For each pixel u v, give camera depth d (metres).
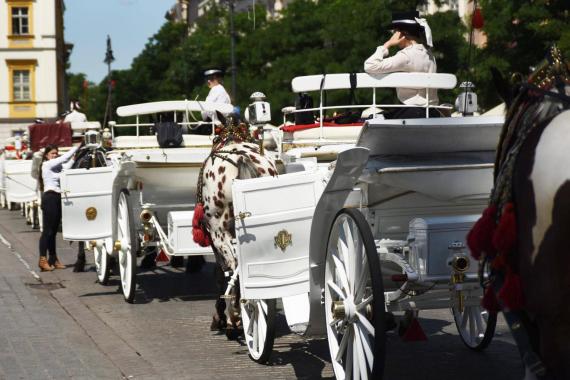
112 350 12.45
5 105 105.00
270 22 73.56
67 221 17.50
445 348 12.23
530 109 6.90
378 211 9.62
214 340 13.04
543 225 6.18
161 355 12.13
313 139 14.01
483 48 35.19
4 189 41.47
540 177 6.25
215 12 80.31
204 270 20.36
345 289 8.99
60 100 115.25
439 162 9.44
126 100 92.31
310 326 10.02
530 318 6.69
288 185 10.42
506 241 6.46
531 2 33.44
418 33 13.47
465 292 9.25
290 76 63.38
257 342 11.71
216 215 12.14
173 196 16.06
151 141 19.08
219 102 19.34
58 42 114.00
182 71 80.19
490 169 9.11
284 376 10.90
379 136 9.11
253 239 10.44
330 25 56.31
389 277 9.84
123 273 16.50
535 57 34.09
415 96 13.45
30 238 28.94
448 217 9.11
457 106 13.07
